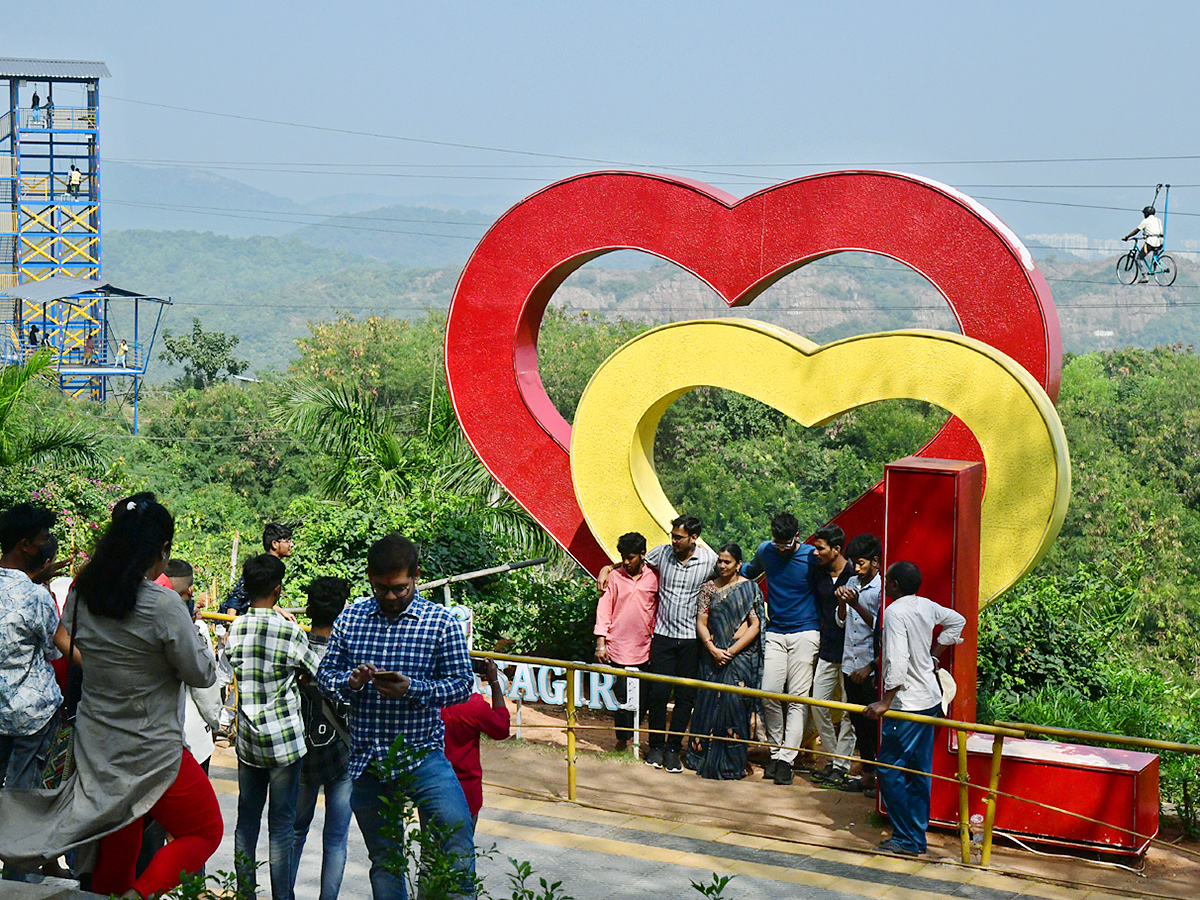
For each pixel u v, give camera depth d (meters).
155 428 45.78
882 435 39.28
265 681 5.91
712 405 40.72
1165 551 33.12
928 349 8.52
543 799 8.05
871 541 8.14
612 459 10.11
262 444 44.84
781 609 8.58
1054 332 8.64
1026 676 11.16
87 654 4.72
